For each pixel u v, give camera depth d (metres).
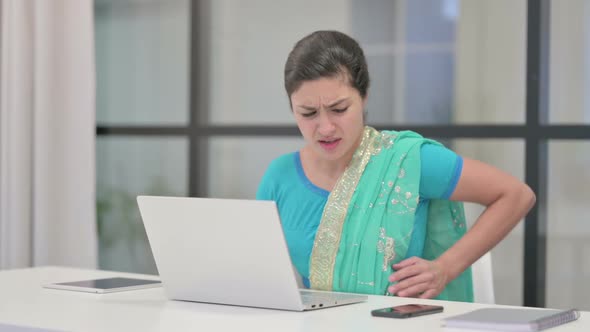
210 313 1.32
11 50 2.99
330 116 1.55
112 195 3.40
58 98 3.02
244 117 3.19
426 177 1.67
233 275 1.37
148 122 3.32
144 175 3.35
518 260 2.86
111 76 3.37
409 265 1.58
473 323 1.15
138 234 3.37
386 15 3.05
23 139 3.01
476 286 1.84
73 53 3.00
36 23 2.99
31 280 1.75
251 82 3.17
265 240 1.30
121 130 3.23
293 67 1.56
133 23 3.33
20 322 1.24
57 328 1.19
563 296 2.79
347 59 1.55
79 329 1.18
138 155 3.36
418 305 1.34
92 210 3.01
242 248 1.33
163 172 3.32
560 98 2.75
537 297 2.59
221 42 3.20
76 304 1.42
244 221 1.31
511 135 2.61
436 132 2.71
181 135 3.11
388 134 1.71
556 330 1.14
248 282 1.35
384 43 3.06
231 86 3.20
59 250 3.03
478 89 2.94
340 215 1.66
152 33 3.30
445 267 1.61
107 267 3.42
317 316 1.28
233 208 1.32
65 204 3.02
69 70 3.01
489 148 2.92
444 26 2.98
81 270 1.95
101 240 3.42
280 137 2.94
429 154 1.68
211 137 3.10
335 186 1.68
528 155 2.58
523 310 1.25
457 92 2.97
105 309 1.37
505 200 1.67
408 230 1.65
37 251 3.00
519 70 2.87
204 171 3.16
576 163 2.76
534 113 2.57
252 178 3.19
